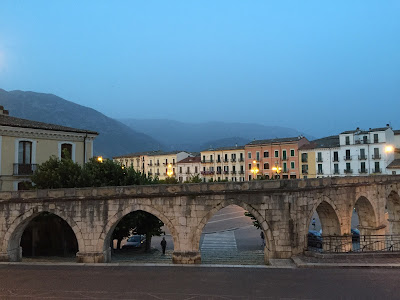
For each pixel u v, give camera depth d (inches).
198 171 4276.6
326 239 1214.3
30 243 1432.1
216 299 657.0
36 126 1551.4
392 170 2925.7
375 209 1343.5
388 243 1392.7
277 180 1009.5
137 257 1305.4
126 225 1298.0
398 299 629.0
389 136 3083.2
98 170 1339.8
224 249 1501.0
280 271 846.5
